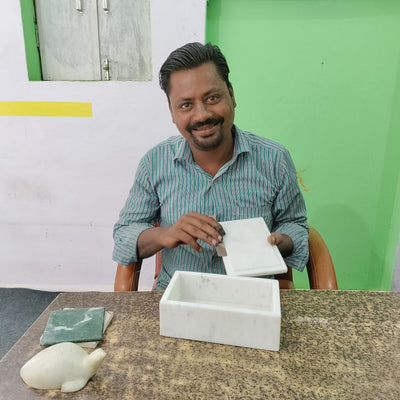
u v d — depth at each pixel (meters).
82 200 1.88
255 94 1.76
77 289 2.04
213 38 1.69
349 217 1.92
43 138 1.77
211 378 0.58
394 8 1.61
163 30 1.60
